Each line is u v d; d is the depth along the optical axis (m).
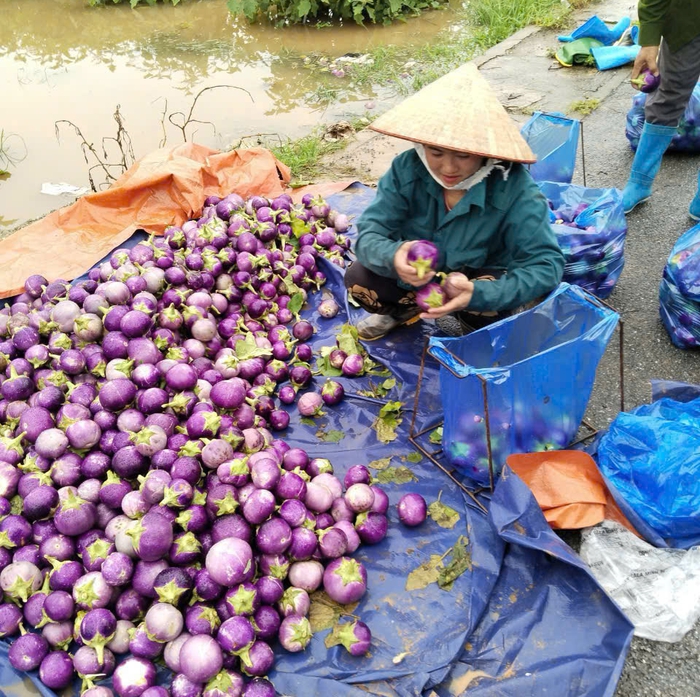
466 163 2.71
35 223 4.77
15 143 6.70
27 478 2.71
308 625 2.38
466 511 2.85
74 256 4.51
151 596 2.40
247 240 4.09
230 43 9.34
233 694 2.19
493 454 2.82
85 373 3.23
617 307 4.07
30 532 2.63
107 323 3.29
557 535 2.60
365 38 9.34
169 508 2.53
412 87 7.66
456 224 2.98
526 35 8.85
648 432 2.77
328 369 3.68
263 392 3.33
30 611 2.43
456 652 2.36
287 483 2.62
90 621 2.28
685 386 3.14
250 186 5.09
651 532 2.61
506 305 2.75
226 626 2.24
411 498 2.81
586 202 4.14
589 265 3.80
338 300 4.23
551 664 2.32
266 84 7.99
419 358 3.68
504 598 2.54
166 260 3.81
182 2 10.79
